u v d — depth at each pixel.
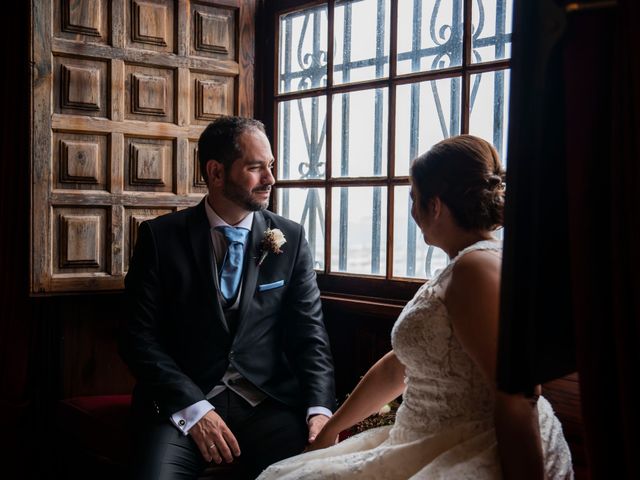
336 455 1.87
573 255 1.09
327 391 2.56
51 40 2.84
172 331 2.58
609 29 1.04
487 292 1.50
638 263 1.01
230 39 3.27
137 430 2.43
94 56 2.93
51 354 3.10
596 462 1.09
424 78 2.72
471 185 1.66
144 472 2.23
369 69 2.96
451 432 1.59
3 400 3.22
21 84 2.98
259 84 3.37
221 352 2.54
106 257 3.01
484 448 1.54
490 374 1.47
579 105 1.05
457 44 2.63
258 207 2.62
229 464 2.48
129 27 3.01
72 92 2.90
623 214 1.03
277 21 3.33
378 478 1.63
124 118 3.01
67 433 2.90
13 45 3.03
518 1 1.05
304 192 3.28
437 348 1.62
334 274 3.11
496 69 2.47
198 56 3.17
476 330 1.50
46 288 2.87
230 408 2.52
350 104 3.03
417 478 1.49
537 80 1.05
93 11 2.92
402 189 2.83
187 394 2.35
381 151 2.91
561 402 2.09
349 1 3.02
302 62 3.26
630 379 1.04
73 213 2.94
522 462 1.42
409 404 1.70
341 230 3.10
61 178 2.90
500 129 2.50
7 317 3.22
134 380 3.26
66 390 3.12
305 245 2.80
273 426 2.48
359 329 2.99
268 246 2.65
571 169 1.07
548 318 1.15
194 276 2.56
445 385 1.62
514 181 1.06
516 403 1.42
